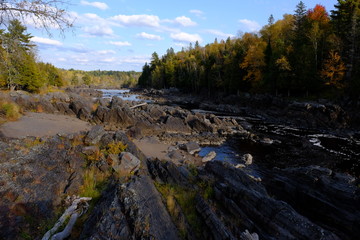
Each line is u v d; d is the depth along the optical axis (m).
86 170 12.68
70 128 25.73
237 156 22.30
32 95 40.53
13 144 13.84
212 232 7.99
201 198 10.13
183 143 26.09
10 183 9.90
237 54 65.00
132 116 31.09
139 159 14.73
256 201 9.52
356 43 38.81
